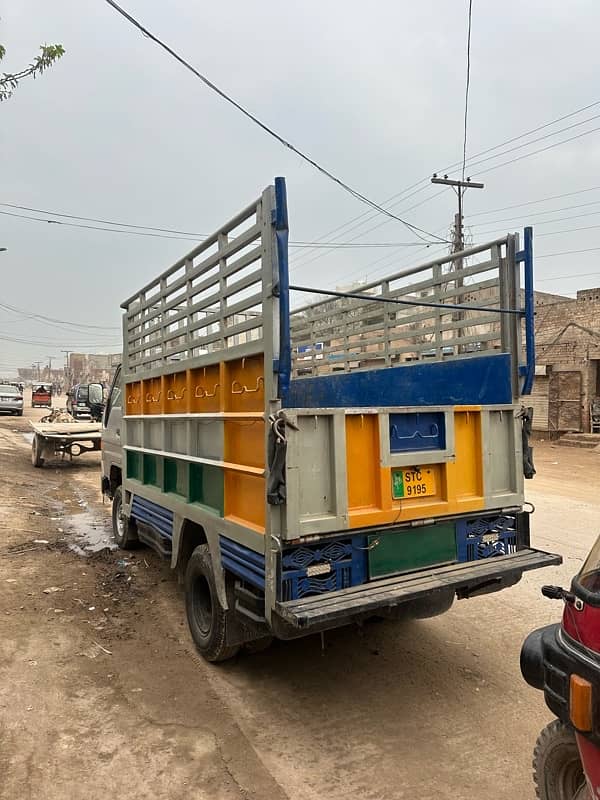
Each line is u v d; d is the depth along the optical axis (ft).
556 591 7.75
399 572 11.78
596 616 6.72
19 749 10.39
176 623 16.21
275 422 10.24
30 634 15.23
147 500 18.74
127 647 14.67
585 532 25.70
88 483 41.70
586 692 6.64
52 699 12.09
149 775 9.73
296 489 10.37
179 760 10.14
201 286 14.02
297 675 13.29
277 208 10.50
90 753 10.31
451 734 10.96
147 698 12.21
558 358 69.26
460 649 14.56
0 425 82.94
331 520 10.71
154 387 18.03
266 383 10.75
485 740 10.78
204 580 14.32
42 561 21.72
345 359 21.84
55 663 13.67
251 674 13.33
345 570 11.16
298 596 10.59
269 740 10.76
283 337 10.45
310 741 10.73
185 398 15.26
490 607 17.24
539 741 8.04
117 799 9.15
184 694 12.39
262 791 9.36
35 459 47.39
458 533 12.68
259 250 11.13
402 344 18.99
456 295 16.44
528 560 12.80
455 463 12.51
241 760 10.15
